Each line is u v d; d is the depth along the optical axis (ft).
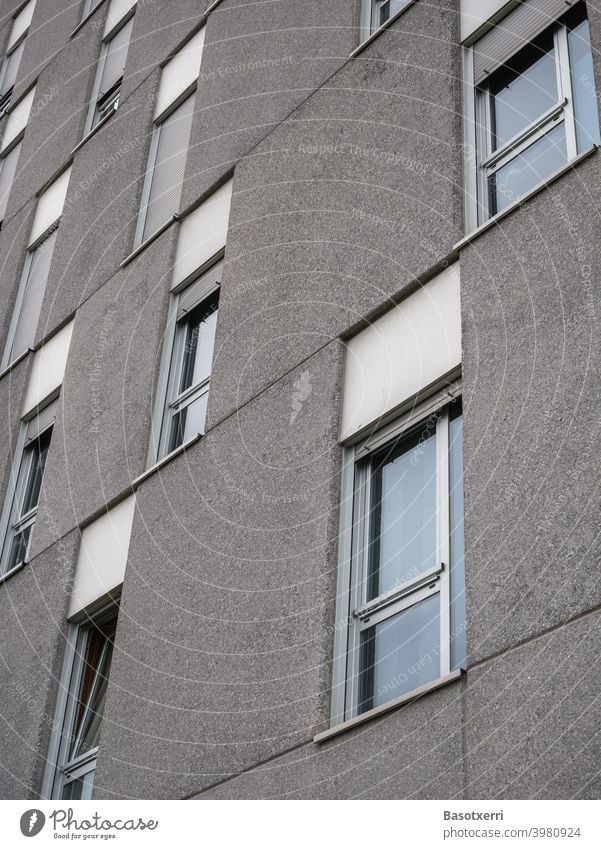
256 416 33.96
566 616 22.90
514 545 24.54
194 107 46.47
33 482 47.50
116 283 45.78
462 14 34.94
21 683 38.75
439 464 28.71
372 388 30.86
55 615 38.88
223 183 41.98
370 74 36.73
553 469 24.58
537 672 22.84
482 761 23.00
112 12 60.85
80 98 58.49
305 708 27.48
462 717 23.79
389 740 24.95
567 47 31.76
